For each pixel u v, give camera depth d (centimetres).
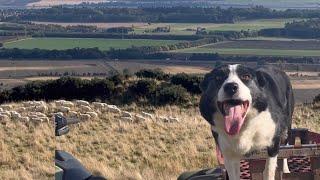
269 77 570
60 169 782
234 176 579
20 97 2953
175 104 2725
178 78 2994
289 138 689
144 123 2047
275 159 577
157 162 1533
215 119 554
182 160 1535
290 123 664
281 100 590
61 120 831
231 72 542
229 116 527
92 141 1783
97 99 2881
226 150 568
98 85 2930
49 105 2275
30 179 1365
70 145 1709
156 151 1662
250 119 539
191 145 1700
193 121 2120
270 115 550
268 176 578
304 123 2102
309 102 2944
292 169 694
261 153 568
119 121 2070
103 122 2056
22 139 1766
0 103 2855
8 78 6544
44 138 1762
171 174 1364
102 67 7544
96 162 1498
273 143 564
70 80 2934
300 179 634
